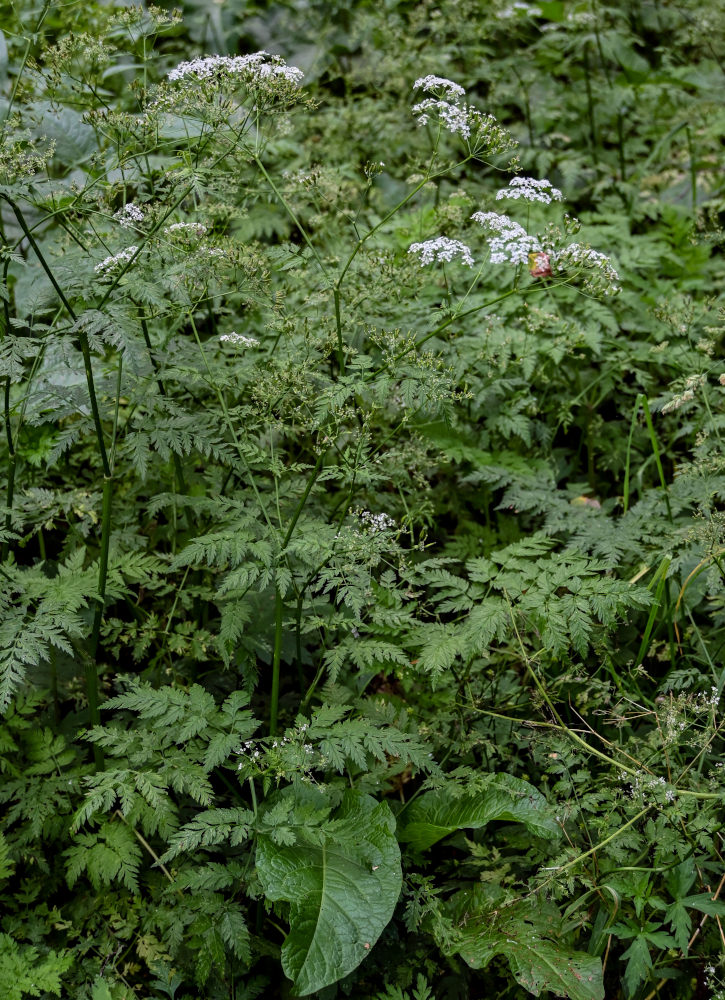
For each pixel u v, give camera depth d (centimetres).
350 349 298
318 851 271
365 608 332
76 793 296
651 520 368
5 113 361
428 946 286
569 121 625
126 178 339
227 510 331
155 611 360
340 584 288
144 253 293
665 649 344
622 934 256
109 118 302
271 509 338
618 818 275
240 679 346
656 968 269
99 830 295
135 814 286
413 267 329
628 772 273
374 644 292
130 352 250
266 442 344
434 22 596
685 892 260
